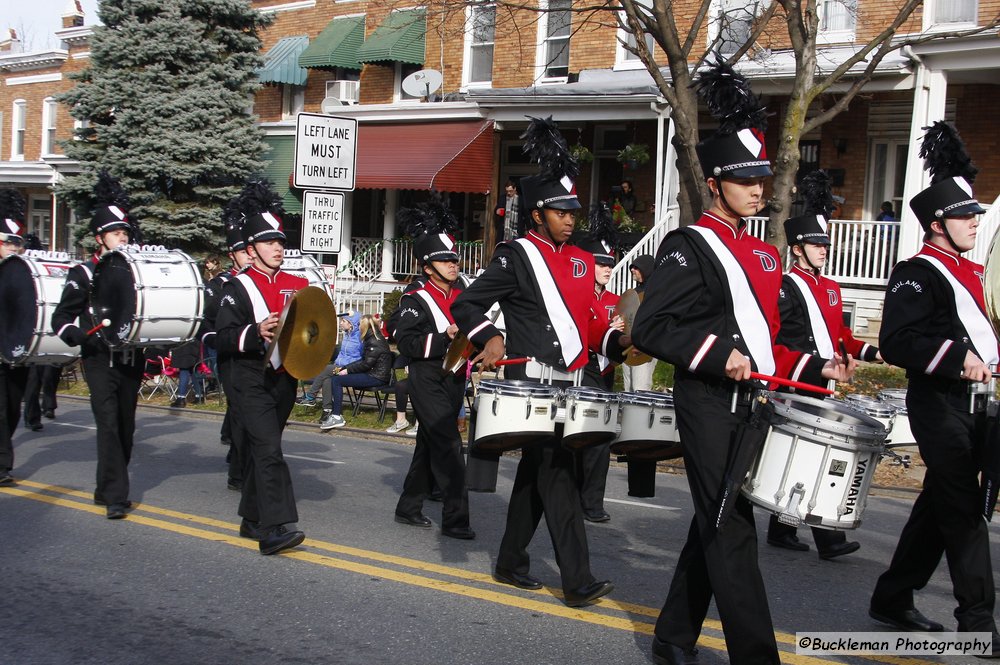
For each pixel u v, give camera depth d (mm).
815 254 7750
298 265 12336
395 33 23141
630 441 5457
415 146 22109
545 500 5961
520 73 21609
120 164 23625
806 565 7305
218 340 7125
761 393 4496
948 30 15906
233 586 6449
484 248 21156
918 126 16250
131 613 5945
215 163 23734
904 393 6949
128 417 8406
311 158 12516
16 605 6078
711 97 4703
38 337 8781
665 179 18922
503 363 5711
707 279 4605
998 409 5078
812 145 18891
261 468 7078
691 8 18594
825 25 17391
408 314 7871
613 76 19656
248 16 24797
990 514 5062
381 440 13484
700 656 5211
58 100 24594
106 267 8086
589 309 5824
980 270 5539
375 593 6305
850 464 4375
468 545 7586
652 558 7344
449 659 5207
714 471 4531
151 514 8406
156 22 23844
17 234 10781
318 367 7145
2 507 8609
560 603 6094
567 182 5734
